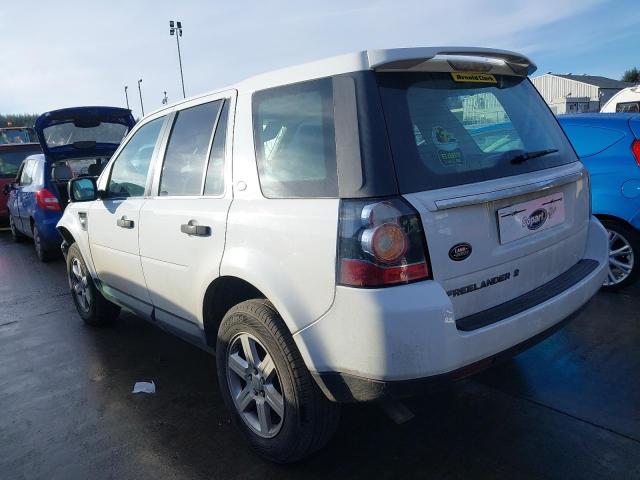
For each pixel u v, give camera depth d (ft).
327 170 7.63
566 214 9.41
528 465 8.56
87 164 25.67
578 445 8.95
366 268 6.92
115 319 16.81
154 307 12.01
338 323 7.28
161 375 12.86
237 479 8.80
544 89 147.74
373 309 6.85
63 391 12.30
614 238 15.46
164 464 9.31
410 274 6.97
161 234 10.89
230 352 9.41
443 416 10.11
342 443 9.52
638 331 13.07
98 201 14.10
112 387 12.36
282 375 8.23
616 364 11.55
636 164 14.76
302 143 8.08
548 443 9.07
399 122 7.43
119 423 10.75
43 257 26.61
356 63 7.59
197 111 10.71
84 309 16.39
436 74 8.20
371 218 6.89
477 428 9.65
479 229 7.67
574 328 13.51
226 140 9.62
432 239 7.12
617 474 8.21
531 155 8.87
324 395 8.20
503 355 7.70
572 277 9.27
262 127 8.91
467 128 8.28
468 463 8.73
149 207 11.43
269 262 8.21
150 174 11.90
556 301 8.39
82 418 11.03
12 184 31.71
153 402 11.53
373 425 10.00
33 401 11.90
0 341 15.81
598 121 15.69
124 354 14.26
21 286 22.24
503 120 8.99
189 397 11.68
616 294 15.67
